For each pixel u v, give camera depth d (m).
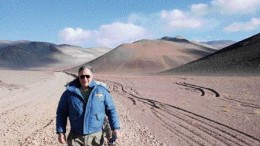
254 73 79.62
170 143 10.52
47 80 51.28
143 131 12.35
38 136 11.24
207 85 37.72
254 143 10.55
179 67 124.25
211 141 10.79
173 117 15.83
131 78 60.47
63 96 5.80
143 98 24.69
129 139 10.95
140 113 17.23
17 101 22.53
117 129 5.79
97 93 5.71
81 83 5.76
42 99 23.97
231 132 12.13
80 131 5.70
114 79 56.16
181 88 34.62
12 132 12.03
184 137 11.38
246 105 20.09
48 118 15.33
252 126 13.26
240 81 43.69
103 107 5.78
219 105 20.17
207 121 14.55
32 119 15.00
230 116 15.84
